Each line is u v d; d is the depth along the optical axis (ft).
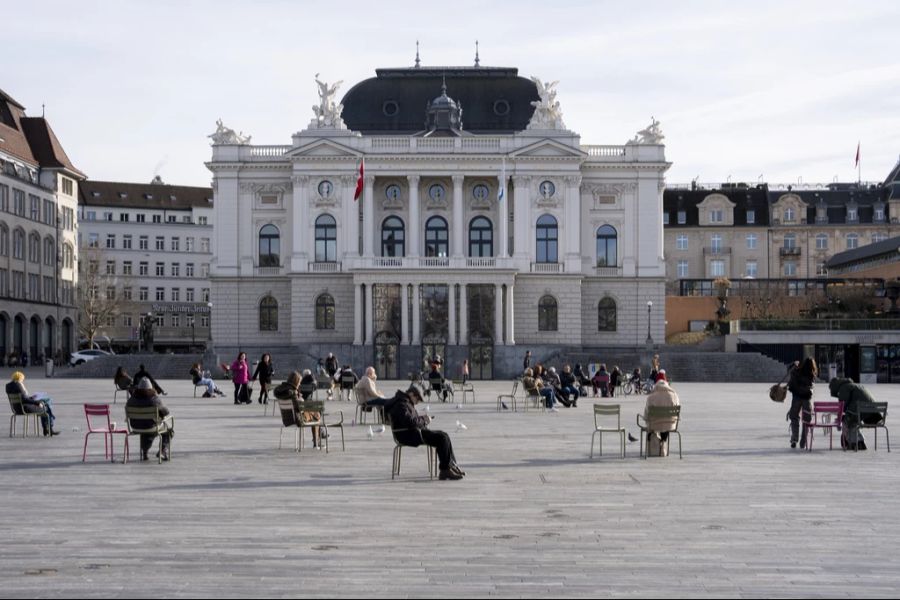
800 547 65.57
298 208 358.64
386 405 95.55
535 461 107.86
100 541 66.80
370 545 65.77
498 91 387.75
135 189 601.62
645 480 93.40
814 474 97.45
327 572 59.11
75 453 113.80
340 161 358.64
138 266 593.83
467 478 94.68
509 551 64.23
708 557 62.85
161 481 92.48
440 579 57.67
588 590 55.62
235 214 367.45
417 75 388.98
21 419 158.10
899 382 322.55
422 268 342.03
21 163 437.17
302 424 115.75
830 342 327.06
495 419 167.84
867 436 134.72
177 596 54.34
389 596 54.44
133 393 106.22
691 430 143.23
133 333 588.50
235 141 368.27
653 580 57.62
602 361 325.42
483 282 343.05
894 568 60.39
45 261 455.63
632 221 368.27
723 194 550.36
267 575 58.44
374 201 369.30
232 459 109.09
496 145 361.92
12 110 451.12
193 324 552.82
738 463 105.91
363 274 342.23
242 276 366.43
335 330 357.00
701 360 316.60
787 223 547.08
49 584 56.49
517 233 359.87
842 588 56.13
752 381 311.68
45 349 440.86
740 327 332.80
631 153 368.07
